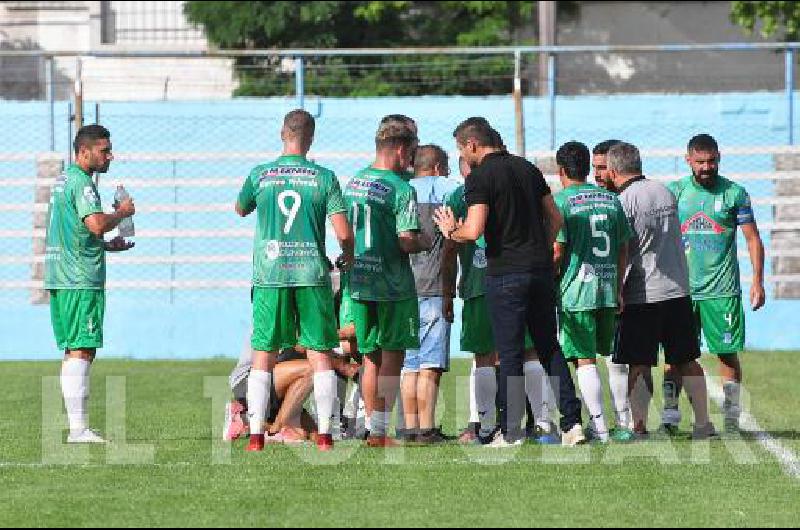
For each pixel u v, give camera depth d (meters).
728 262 30.73
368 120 56.38
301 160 26.48
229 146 56.16
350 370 29.39
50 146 56.34
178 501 21.00
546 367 27.09
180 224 55.16
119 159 55.09
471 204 26.47
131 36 73.56
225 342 52.88
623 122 56.25
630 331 28.64
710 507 20.61
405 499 21.14
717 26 74.69
